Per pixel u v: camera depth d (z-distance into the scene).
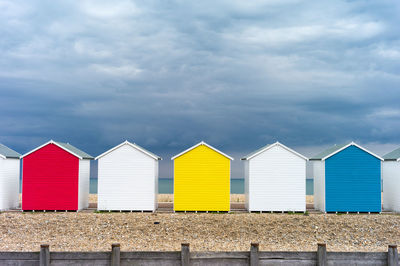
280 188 30.28
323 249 12.41
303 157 30.25
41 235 23.70
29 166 30.16
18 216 27.98
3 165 30.59
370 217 28.36
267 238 23.67
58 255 12.47
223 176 30.08
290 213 29.86
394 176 31.80
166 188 110.88
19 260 12.55
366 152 30.33
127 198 30.20
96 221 26.69
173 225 25.89
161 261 12.48
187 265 12.35
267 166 30.39
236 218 27.72
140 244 22.16
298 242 22.95
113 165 30.33
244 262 12.52
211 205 29.95
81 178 31.00
